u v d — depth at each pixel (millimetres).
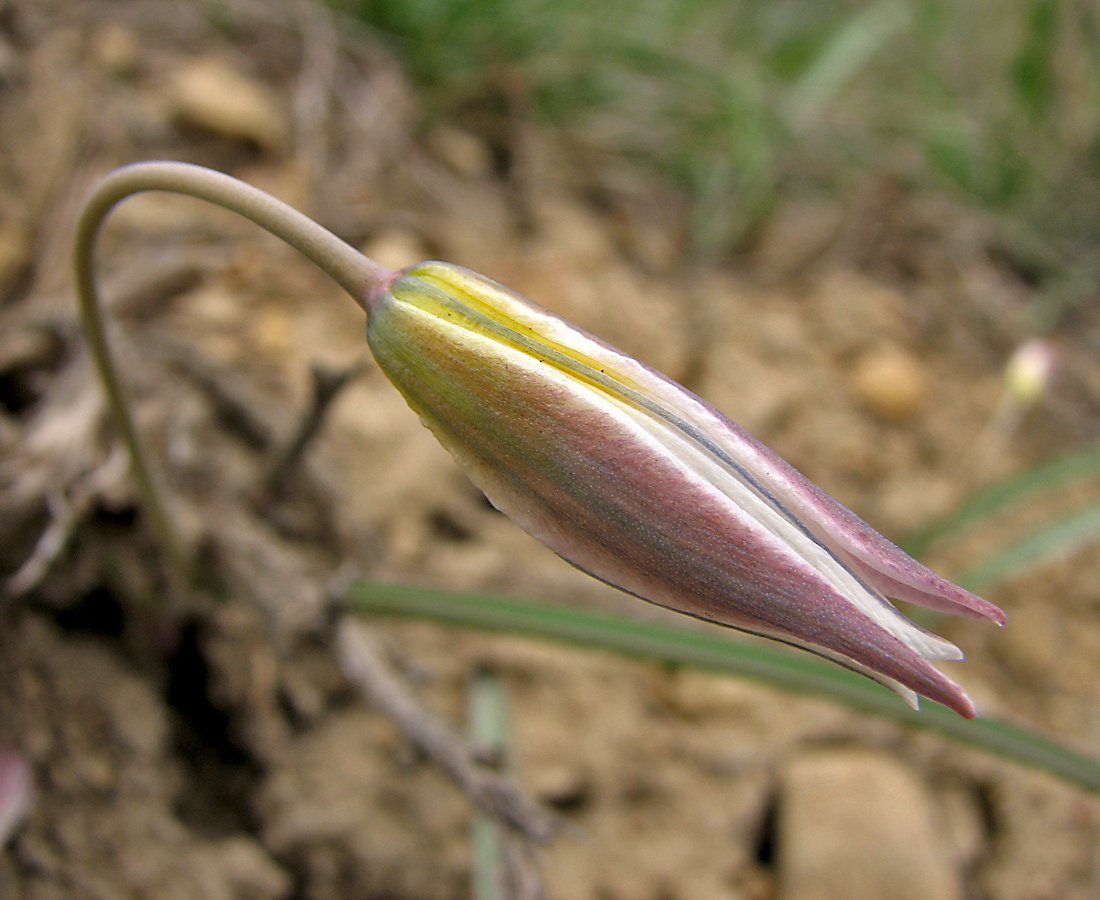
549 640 67
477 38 124
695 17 147
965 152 150
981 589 105
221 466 79
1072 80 158
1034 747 65
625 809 82
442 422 46
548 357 45
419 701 71
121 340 77
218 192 47
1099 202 152
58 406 71
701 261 127
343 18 122
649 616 90
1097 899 87
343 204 109
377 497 88
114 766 69
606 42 135
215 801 72
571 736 83
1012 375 109
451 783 76
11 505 67
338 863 73
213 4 113
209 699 74
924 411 118
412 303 46
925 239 140
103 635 72
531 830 63
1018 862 87
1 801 63
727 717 86
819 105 149
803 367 117
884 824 80
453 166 121
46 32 98
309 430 73
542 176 126
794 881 78
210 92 105
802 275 130
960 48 166
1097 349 135
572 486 45
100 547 71
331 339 95
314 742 75
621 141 134
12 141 90
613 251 123
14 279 85
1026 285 141
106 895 65
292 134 110
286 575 72
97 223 51
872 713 66
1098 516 89
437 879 74
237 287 94
